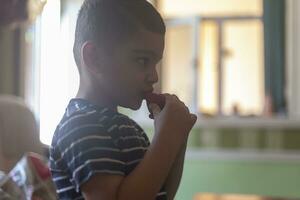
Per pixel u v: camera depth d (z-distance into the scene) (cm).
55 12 393
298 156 365
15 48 342
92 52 87
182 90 444
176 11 597
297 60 398
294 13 398
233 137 379
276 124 370
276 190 369
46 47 381
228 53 541
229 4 596
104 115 86
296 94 397
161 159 80
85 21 89
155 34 86
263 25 407
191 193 385
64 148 84
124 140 86
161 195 93
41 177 108
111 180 80
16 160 190
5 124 192
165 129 82
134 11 86
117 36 85
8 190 108
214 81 529
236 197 198
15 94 343
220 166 380
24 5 168
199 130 385
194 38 441
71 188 84
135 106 88
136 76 85
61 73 390
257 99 571
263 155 372
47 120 377
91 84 88
